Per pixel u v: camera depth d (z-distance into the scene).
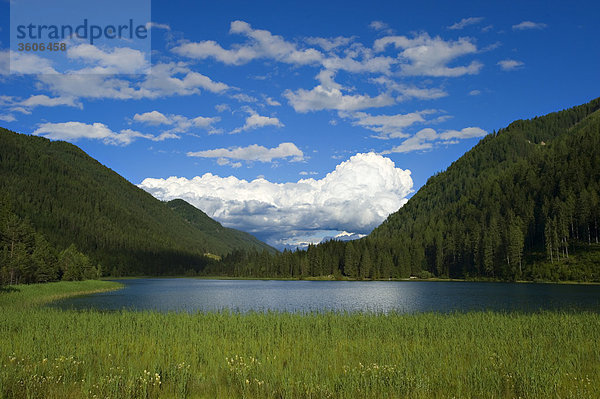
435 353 20.61
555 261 145.12
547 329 27.84
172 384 16.41
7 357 18.72
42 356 19.12
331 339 25.14
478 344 22.97
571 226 158.50
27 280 100.69
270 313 36.66
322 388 15.34
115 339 23.67
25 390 14.88
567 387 15.56
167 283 177.62
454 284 147.62
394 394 15.26
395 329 28.48
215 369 18.14
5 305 52.41
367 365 18.59
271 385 16.20
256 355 20.62
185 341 23.84
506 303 65.00
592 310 52.66
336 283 172.62
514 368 17.53
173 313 36.38
